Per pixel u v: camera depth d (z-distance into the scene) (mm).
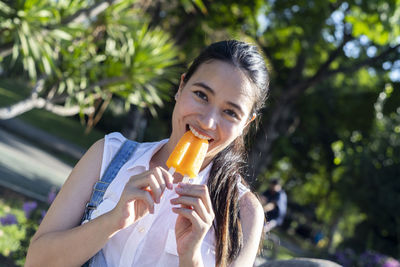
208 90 1735
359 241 18672
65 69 6465
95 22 6914
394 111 17328
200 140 1732
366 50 15086
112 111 28688
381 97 18141
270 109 15945
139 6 8164
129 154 1953
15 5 5574
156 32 7371
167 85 6953
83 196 1877
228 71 1744
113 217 1579
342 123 19516
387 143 19297
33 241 1777
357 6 12484
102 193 1856
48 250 1684
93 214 1827
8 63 7711
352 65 14742
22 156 14266
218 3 14195
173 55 7176
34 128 22047
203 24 14422
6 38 5805
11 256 5645
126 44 7164
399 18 12258
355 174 19422
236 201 1968
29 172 11906
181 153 1696
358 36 14039
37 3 5621
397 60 14648
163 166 1953
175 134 1876
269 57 15211
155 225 1844
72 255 1656
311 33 13352
